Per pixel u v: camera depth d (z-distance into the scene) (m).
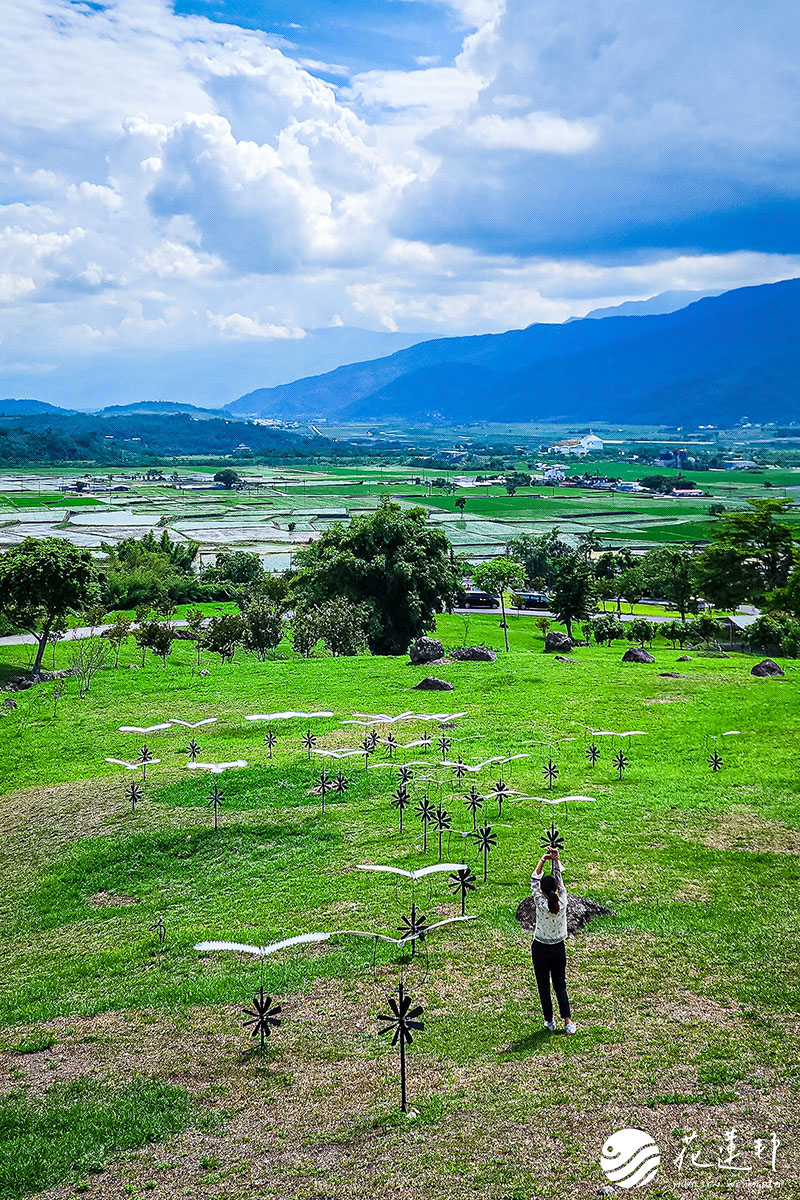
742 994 15.32
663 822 25.83
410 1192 10.70
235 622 66.31
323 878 23.50
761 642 79.00
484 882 21.86
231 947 15.00
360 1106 12.82
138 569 126.69
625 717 40.25
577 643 86.31
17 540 190.50
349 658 60.19
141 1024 16.22
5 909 24.12
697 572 108.06
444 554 79.38
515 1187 10.60
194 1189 11.15
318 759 35.19
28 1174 11.70
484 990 16.27
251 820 28.78
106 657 62.97
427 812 26.39
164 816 29.89
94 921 22.69
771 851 23.00
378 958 18.05
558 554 163.25
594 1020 14.76
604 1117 11.93
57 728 43.66
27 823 30.64
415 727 39.97
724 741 35.50
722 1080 12.63
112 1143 12.34
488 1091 12.84
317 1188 10.95
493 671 52.91
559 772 31.97
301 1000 16.58
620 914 19.25
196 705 47.19
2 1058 15.30
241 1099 13.32
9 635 82.69
